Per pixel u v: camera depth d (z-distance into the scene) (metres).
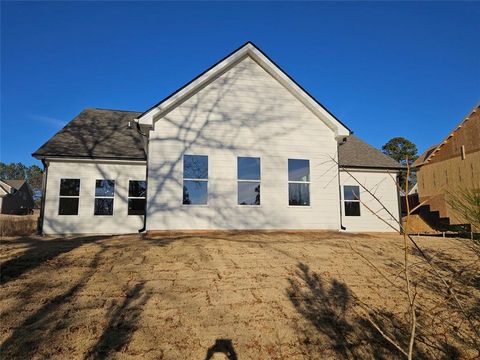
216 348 4.31
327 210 12.32
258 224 11.69
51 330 4.48
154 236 10.09
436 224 16.02
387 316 5.35
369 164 15.90
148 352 4.16
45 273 6.23
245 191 11.79
